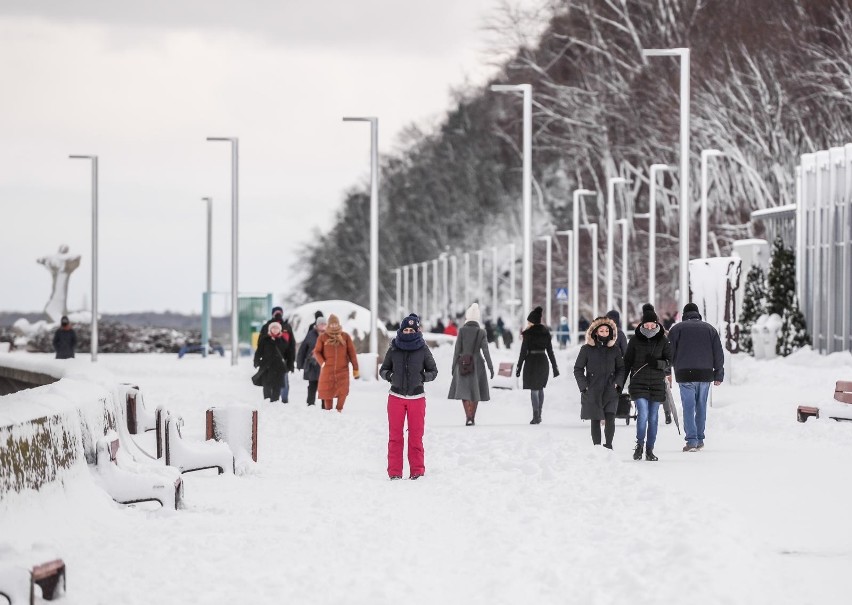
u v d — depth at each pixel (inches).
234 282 4333.2
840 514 998.4
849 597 728.3
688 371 1498.5
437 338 4940.9
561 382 2396.7
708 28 5777.6
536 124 7185.0
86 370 1419.8
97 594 732.0
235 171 4370.1
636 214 6530.5
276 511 1080.8
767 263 4158.5
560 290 5871.1
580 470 1244.5
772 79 5255.9
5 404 898.7
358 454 1590.8
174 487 1045.8
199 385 3198.8
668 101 5846.5
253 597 735.7
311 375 2292.1
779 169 5251.0
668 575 756.0
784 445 1574.8
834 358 3024.1
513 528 963.3
